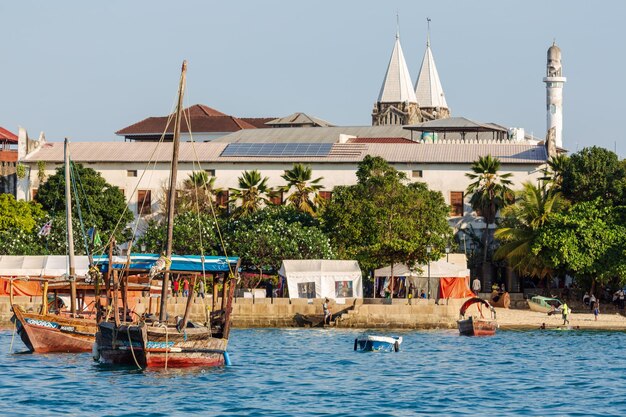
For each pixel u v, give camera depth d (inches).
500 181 6038.4
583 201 5679.1
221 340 2952.8
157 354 2822.3
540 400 2501.2
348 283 4707.2
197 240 5260.8
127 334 2832.2
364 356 3371.1
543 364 3213.6
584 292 5369.1
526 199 5403.5
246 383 2704.2
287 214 5615.2
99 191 6003.9
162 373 2819.9
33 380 2689.5
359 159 6294.3
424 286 4872.0
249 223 5487.2
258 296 4781.0
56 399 2418.8
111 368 2906.0
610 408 2394.2
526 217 5388.8
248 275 5201.8
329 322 4426.7
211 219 5556.1
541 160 6097.4
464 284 4884.4
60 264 4648.1
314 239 5083.7
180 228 5260.8
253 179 6087.6
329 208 5339.6
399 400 2484.0
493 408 2388.0
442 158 6225.4
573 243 5002.5
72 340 3284.9
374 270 4899.1
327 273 4697.3
